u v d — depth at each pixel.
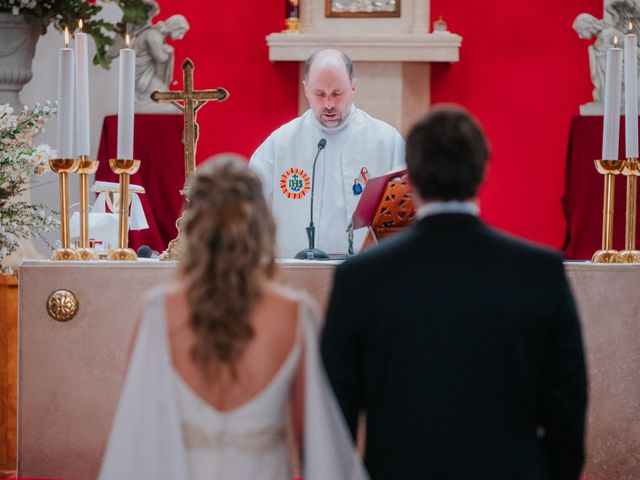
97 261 4.57
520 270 2.86
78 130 4.74
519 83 11.30
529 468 2.79
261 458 2.79
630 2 10.95
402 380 2.81
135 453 2.82
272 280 2.92
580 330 2.90
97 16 11.07
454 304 2.81
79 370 4.56
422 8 11.02
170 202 10.90
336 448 2.86
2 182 5.88
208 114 11.46
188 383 2.80
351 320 2.88
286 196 6.56
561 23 11.22
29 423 4.58
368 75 11.02
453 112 2.96
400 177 4.70
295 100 11.41
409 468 2.79
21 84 8.97
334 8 11.14
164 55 11.11
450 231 2.89
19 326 4.57
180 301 2.83
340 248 6.44
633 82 4.77
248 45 11.40
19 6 8.69
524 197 11.34
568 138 10.98
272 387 2.79
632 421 4.55
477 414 2.78
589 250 10.65
